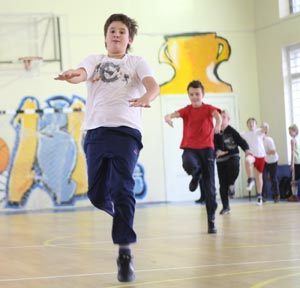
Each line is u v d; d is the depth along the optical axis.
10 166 15.02
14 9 15.16
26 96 15.13
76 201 15.25
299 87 15.72
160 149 15.90
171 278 4.23
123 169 4.09
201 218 10.05
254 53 16.66
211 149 7.34
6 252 6.26
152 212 12.04
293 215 9.99
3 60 15.00
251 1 16.62
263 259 5.04
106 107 4.17
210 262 4.95
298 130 15.30
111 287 3.94
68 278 4.41
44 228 9.20
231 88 16.55
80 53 15.46
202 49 16.38
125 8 15.89
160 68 16.11
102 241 7.00
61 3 15.41
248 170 13.05
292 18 15.51
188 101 16.17
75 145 15.30
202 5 16.41
